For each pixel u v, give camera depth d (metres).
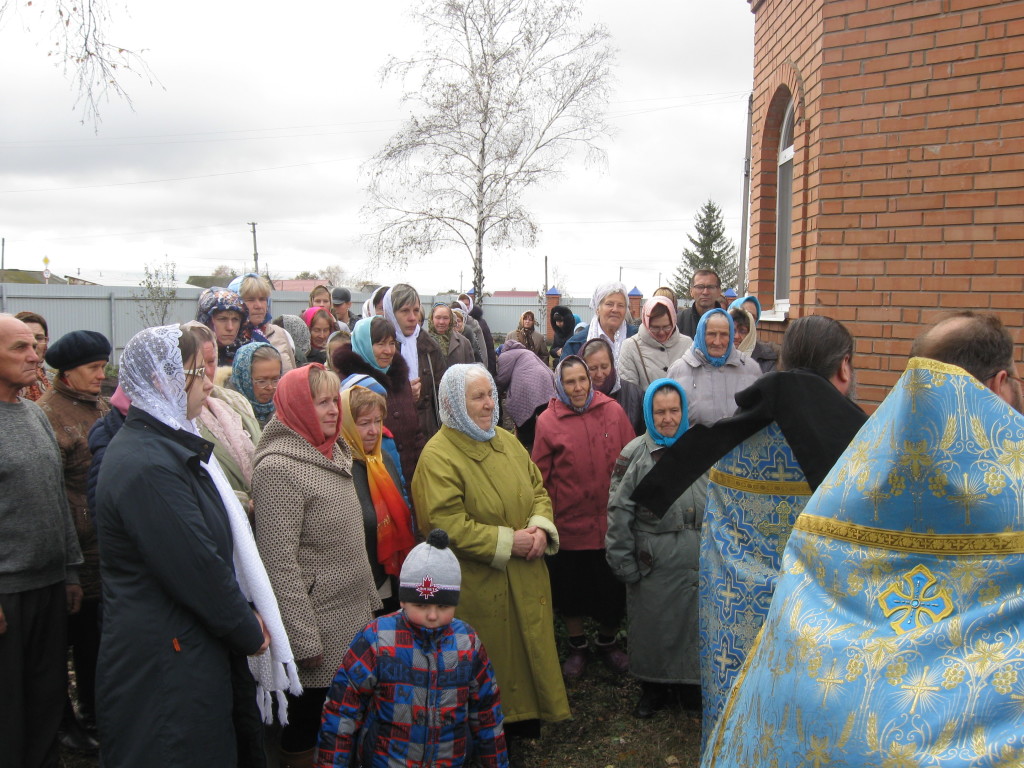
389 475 3.81
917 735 1.28
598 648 4.71
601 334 5.90
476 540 3.55
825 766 1.36
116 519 2.40
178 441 2.51
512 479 3.77
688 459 2.61
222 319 5.06
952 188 4.29
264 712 2.79
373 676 2.80
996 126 4.14
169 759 2.35
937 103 4.32
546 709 3.67
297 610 3.02
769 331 6.35
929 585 1.40
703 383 4.61
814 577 1.54
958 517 1.39
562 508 4.47
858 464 1.53
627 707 4.19
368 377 4.20
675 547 3.89
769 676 1.54
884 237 4.54
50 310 20.47
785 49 5.61
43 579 3.13
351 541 3.23
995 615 1.31
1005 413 1.40
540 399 5.67
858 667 1.38
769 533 2.56
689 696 4.14
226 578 2.45
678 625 3.90
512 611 3.71
